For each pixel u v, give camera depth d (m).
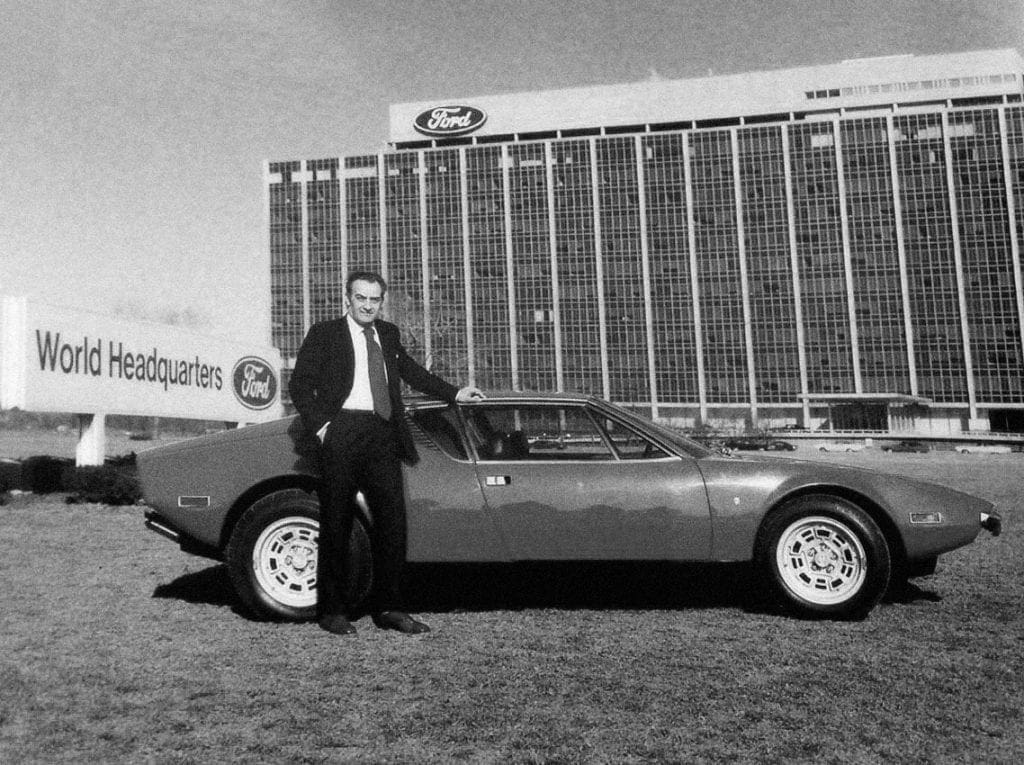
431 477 4.52
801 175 94.31
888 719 2.92
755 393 94.50
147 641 4.06
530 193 101.06
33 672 3.51
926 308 89.88
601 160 99.50
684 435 5.07
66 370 12.55
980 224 88.62
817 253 93.44
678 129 104.94
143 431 79.69
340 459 4.08
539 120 107.00
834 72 100.31
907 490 4.59
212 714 2.99
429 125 108.81
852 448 74.31
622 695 3.20
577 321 99.38
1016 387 86.12
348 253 104.19
